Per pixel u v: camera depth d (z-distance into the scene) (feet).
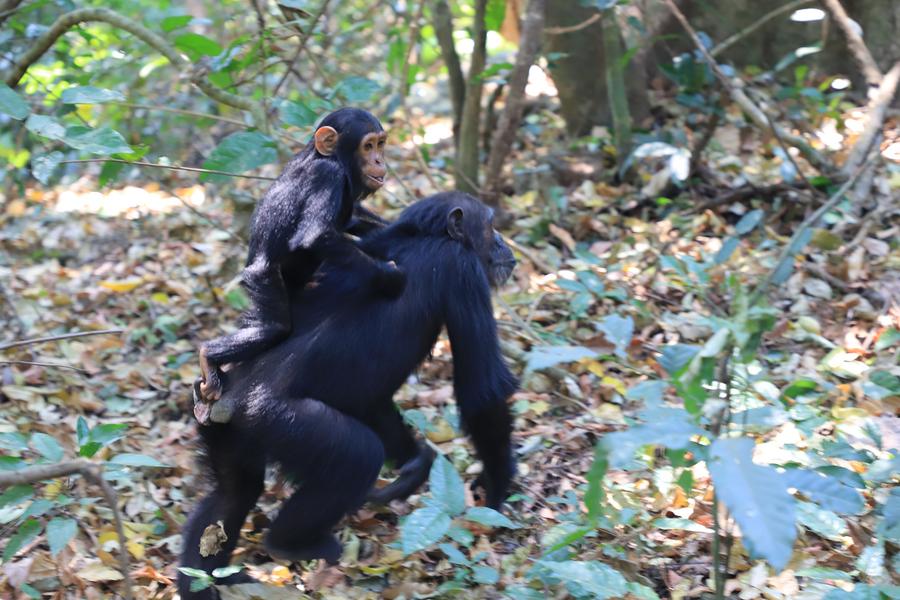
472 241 20.68
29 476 14.23
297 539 18.29
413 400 25.75
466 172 33.73
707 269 26.18
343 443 18.03
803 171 33.40
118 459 18.37
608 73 33.96
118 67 36.83
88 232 37.06
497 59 47.83
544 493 22.08
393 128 40.86
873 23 37.14
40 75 30.58
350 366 18.72
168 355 28.76
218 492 19.36
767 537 11.29
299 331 18.98
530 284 30.25
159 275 33.63
